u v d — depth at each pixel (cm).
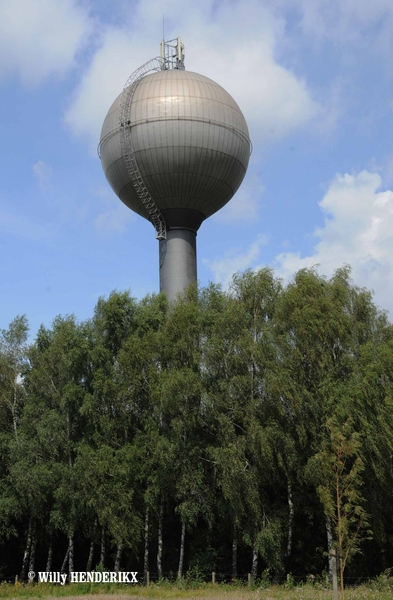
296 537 4156
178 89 5659
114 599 3102
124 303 4509
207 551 4122
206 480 4000
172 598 3097
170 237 5878
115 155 5769
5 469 4397
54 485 4050
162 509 4066
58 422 4122
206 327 4194
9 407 4612
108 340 4488
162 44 6356
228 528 4119
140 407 4247
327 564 3953
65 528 4019
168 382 3850
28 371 4719
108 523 3856
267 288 4219
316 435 3766
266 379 3800
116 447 4147
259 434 3666
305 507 3922
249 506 3716
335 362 3988
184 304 4397
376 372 3697
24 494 4122
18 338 4747
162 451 3772
